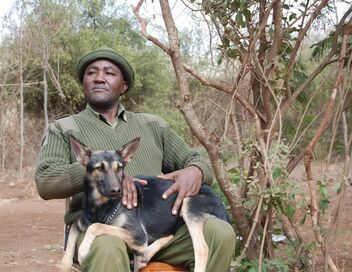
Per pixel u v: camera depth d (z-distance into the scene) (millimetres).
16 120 20766
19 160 18703
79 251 3953
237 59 4988
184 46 10609
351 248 7383
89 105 4812
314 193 4605
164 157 4984
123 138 4727
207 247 4184
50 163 4398
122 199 4152
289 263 4879
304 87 4957
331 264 4664
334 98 4574
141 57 23672
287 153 4602
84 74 4871
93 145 4609
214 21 4848
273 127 4652
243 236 4785
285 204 4676
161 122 5023
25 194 14859
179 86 4586
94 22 23109
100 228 4008
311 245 4844
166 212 4340
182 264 4473
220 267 4219
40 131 21031
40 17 18047
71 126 4633
